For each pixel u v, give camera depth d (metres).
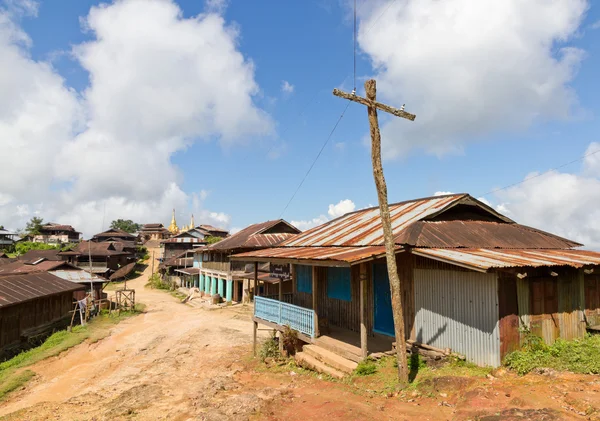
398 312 9.59
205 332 23.30
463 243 12.31
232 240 37.75
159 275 61.00
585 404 6.52
